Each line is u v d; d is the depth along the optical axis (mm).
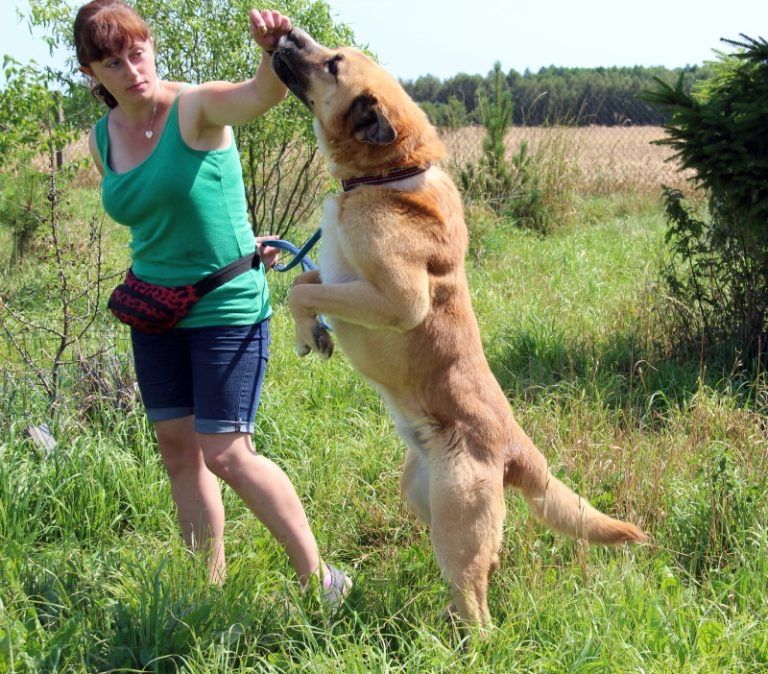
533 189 12117
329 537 3896
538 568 3344
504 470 3375
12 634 2730
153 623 2822
